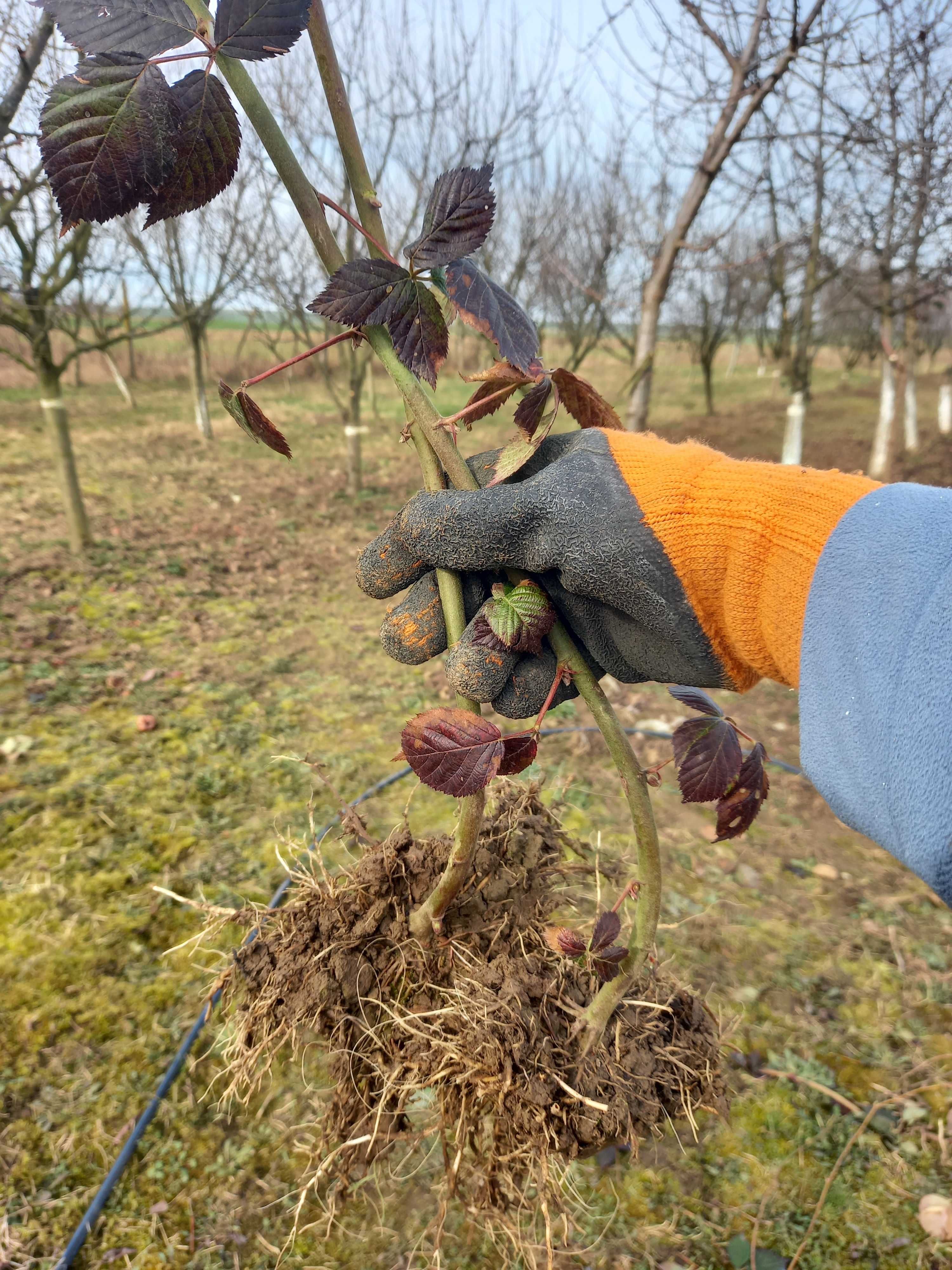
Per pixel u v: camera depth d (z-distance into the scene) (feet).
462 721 2.68
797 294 20.29
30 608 14.58
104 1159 5.99
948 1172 6.09
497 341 2.44
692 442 3.10
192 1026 6.97
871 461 28.58
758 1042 7.08
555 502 2.87
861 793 2.24
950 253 17.58
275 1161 6.06
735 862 9.21
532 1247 4.16
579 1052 3.49
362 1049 3.97
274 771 10.47
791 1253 5.57
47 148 1.98
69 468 16.88
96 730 11.14
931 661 2.10
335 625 15.11
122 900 8.23
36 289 15.15
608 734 3.11
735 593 2.76
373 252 2.76
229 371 46.60
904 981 7.71
